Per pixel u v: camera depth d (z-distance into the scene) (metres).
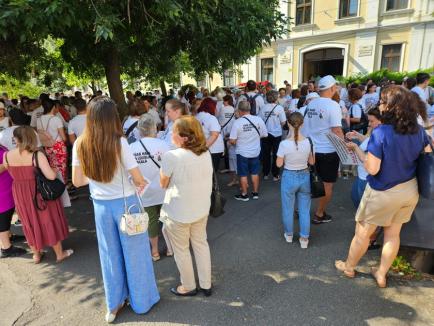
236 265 3.39
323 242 3.80
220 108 6.61
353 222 4.28
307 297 2.85
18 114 4.30
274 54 20.94
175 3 3.96
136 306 2.68
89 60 6.70
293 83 20.59
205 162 2.57
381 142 2.47
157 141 3.27
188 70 11.66
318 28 18.89
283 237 3.97
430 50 16.11
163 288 3.06
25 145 3.20
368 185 2.74
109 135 2.25
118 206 2.42
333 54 19.17
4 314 2.79
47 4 3.19
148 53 6.89
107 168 2.28
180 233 2.69
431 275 3.09
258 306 2.76
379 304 2.72
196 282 3.14
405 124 2.39
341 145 3.52
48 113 5.21
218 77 23.73
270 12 5.89
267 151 6.11
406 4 16.31
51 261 3.63
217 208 2.97
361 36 17.70
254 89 6.98
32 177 3.30
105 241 2.48
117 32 5.16
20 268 3.51
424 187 2.48
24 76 7.83
